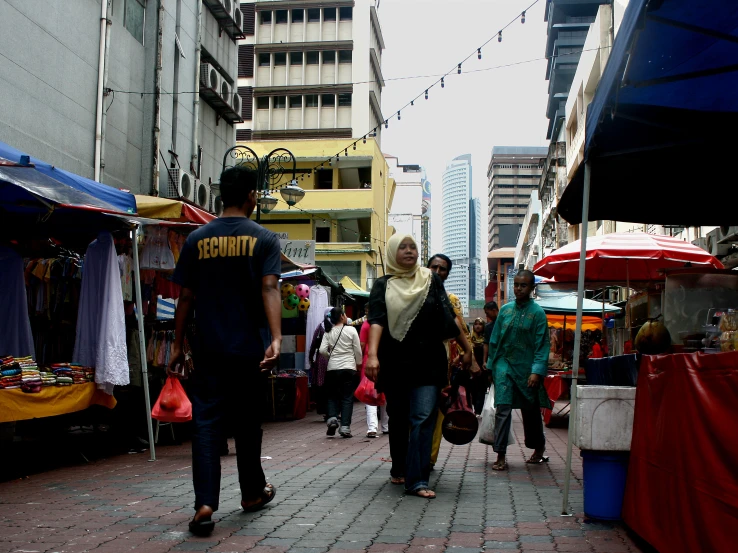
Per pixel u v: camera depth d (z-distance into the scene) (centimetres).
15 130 1166
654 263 1049
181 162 1872
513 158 14350
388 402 600
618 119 491
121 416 907
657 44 416
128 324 895
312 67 4769
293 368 1741
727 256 1565
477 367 618
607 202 601
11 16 1155
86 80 1398
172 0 1816
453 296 657
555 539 428
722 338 395
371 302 575
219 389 452
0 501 546
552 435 1086
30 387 674
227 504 526
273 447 911
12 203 714
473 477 660
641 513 417
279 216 4138
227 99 2223
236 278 460
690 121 494
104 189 816
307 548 405
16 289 763
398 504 529
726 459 314
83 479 656
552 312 1650
